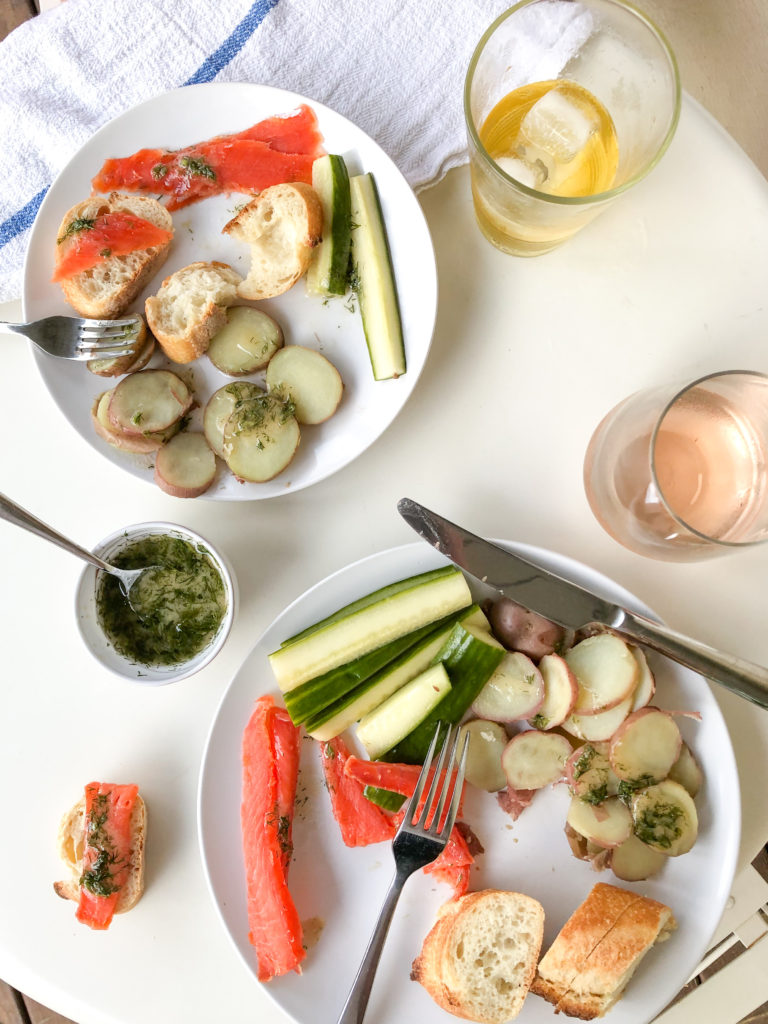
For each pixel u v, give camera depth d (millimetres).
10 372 452
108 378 432
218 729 400
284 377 416
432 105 438
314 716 401
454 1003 373
